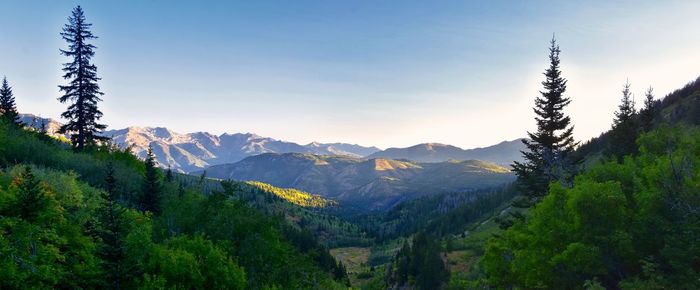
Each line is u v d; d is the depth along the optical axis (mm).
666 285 19141
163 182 54219
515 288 30406
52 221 25359
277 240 35875
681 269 18891
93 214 29047
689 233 18828
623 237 21109
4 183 27844
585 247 21594
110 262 23094
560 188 26344
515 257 29094
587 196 23016
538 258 24953
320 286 38250
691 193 20359
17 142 43938
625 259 22094
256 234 34250
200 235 30578
